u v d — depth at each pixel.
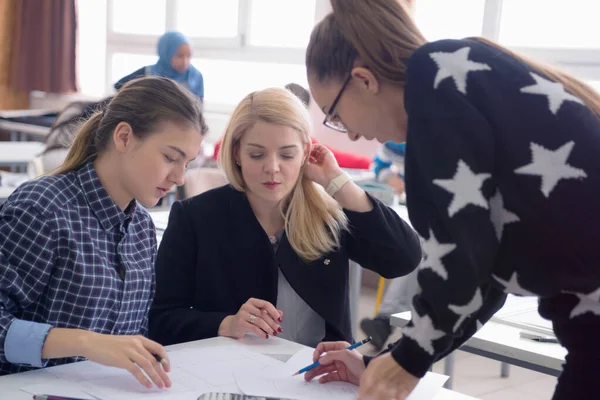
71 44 5.95
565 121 0.82
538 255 0.83
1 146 4.07
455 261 0.81
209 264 1.56
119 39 6.11
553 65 0.91
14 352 1.08
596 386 0.82
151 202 1.25
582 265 0.82
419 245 1.61
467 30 4.09
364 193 1.57
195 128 1.24
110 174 1.27
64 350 1.08
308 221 1.54
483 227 0.81
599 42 3.65
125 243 1.33
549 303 0.88
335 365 1.17
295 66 5.14
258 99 1.48
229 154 1.54
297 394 1.08
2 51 6.07
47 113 5.73
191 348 1.29
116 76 6.21
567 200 0.81
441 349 0.86
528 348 1.35
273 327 1.38
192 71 4.50
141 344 1.09
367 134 1.01
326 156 1.55
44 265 1.18
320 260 1.57
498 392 2.85
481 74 0.83
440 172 0.81
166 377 1.07
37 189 1.21
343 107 0.99
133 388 1.06
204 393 1.05
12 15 6.05
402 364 0.87
